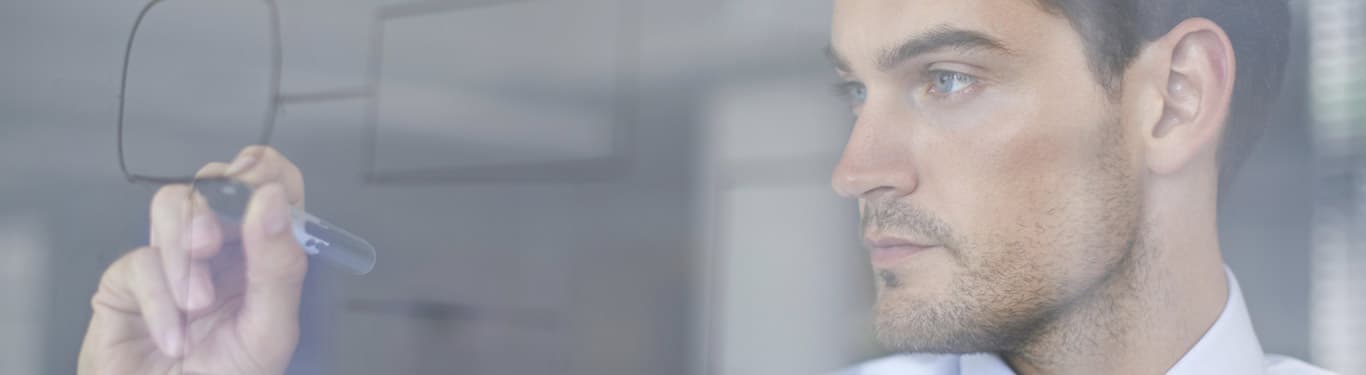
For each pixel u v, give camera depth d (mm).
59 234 939
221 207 803
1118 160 618
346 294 808
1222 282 621
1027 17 624
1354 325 596
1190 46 610
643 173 754
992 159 636
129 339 789
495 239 797
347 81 847
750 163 719
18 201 967
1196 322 619
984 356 642
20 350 947
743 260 718
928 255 655
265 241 791
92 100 941
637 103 759
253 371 784
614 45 771
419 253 810
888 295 667
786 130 705
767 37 713
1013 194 632
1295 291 604
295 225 798
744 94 722
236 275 790
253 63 873
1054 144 624
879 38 666
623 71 766
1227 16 607
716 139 731
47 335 949
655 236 746
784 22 706
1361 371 596
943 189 649
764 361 705
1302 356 605
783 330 703
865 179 674
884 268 669
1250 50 609
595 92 776
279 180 834
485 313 796
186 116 890
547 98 789
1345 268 596
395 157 827
